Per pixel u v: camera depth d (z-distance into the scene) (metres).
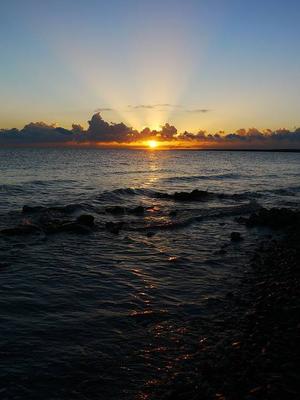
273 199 33.91
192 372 6.96
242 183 48.00
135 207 26.42
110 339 8.14
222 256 14.88
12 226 18.55
